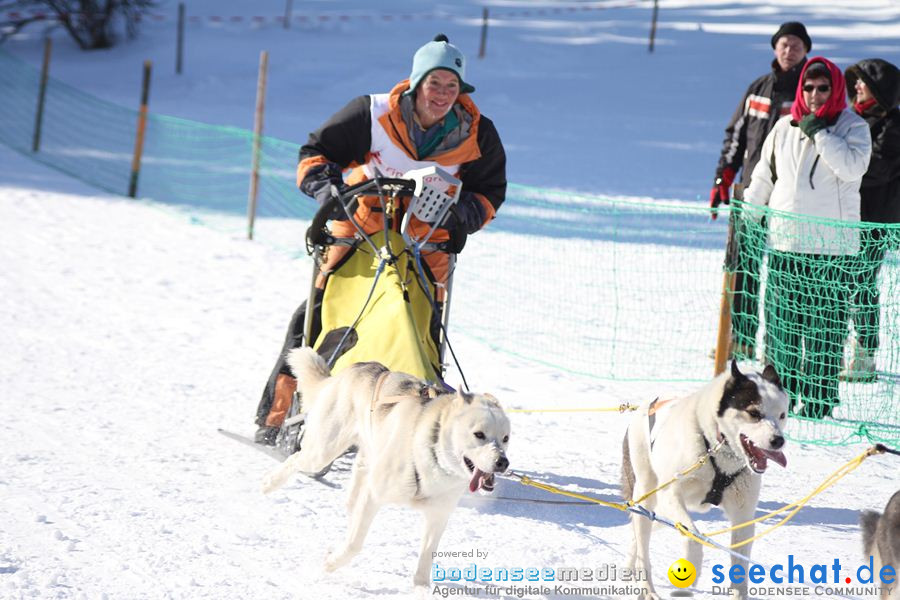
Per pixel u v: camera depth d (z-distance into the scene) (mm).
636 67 40375
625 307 15273
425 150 9070
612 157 26750
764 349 11688
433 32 48062
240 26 50188
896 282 12547
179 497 8328
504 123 31641
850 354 12109
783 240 11219
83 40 47906
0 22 51750
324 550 7344
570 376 12305
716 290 15977
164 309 15000
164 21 51438
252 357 12859
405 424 6578
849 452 10008
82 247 18781
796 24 12102
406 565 7117
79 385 11508
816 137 10688
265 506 8203
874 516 6266
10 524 7582
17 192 23766
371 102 9023
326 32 48969
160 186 24906
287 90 37594
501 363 12844
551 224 20406
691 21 48812
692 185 23500
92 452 9406
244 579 6789
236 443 9812
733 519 6625
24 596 6344
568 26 49062
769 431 6105
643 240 19109
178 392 11391
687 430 6488
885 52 38625
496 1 56625
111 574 6777
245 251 18891
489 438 6195
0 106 35719
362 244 8977
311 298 9062
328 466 8312
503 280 16891
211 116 33219
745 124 12719
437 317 8805
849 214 11016
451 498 6543
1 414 10391
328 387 7555
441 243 9102
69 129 32375
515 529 7914
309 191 8828
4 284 15953
